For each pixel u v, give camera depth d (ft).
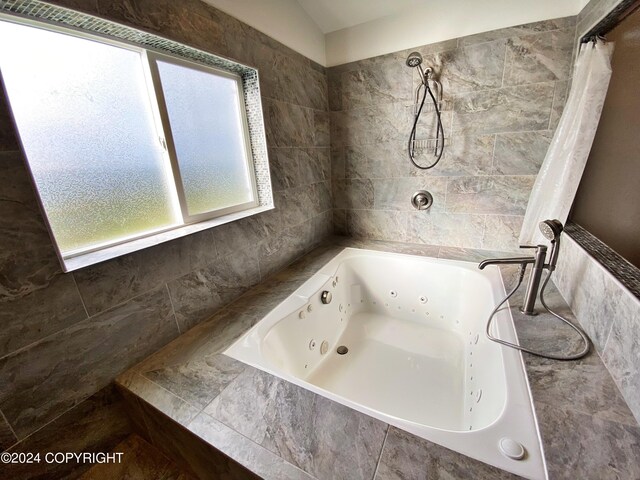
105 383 3.39
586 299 3.74
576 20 4.93
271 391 3.19
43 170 3.02
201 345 3.99
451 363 5.40
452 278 6.03
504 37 5.40
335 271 6.18
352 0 5.83
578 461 2.26
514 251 6.49
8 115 2.46
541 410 2.72
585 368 3.18
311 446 2.55
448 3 5.62
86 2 2.83
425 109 6.35
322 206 7.63
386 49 6.37
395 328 6.50
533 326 3.94
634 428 2.50
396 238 7.66
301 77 6.23
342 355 5.81
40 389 2.87
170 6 3.58
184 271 4.19
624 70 3.61
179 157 4.36
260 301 5.06
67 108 3.17
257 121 5.39
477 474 2.22
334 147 7.61
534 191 5.36
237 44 4.59
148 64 3.81
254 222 5.39
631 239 3.32
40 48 2.94
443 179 6.66
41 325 2.81
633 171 3.31
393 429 2.65
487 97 5.79
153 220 4.15
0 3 2.60
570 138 4.49
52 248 2.82
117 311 3.43
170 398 3.16
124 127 3.71
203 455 2.82
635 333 2.69
